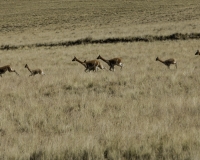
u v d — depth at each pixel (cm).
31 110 3800
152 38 14888
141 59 9875
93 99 4288
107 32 17950
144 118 3284
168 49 11744
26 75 7888
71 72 7325
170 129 2812
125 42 14875
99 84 5506
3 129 3141
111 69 7769
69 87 5438
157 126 2873
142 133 2700
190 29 15700
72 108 3934
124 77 5956
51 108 3825
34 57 12500
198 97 4119
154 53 11075
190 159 2158
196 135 2598
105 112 3669
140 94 4628
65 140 2597
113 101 4088
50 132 3038
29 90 5162
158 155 2305
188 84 5088
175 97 4131
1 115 3556
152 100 4072
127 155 2311
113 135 2689
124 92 4675
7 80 6650
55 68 9106
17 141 2684
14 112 3731
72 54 12606
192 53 10519
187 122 3062
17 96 4791
